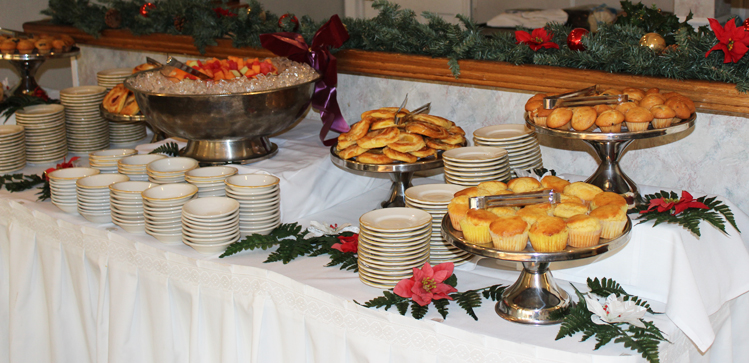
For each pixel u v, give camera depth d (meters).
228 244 1.40
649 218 1.25
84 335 1.69
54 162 2.06
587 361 0.99
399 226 1.22
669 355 1.13
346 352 1.23
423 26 1.81
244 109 1.55
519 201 1.10
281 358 1.35
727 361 1.33
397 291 1.15
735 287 1.31
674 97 1.29
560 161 1.74
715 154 1.49
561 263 1.33
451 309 1.15
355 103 2.09
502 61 1.68
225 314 1.39
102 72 2.40
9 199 1.76
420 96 1.92
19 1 3.40
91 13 2.63
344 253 1.37
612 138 1.23
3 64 3.29
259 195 1.44
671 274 1.19
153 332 1.51
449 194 1.36
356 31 1.96
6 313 1.92
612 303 1.08
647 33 1.53
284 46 1.81
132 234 1.53
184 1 2.26
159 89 1.58
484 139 1.53
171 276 1.45
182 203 1.44
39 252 1.72
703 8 2.81
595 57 1.53
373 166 1.47
